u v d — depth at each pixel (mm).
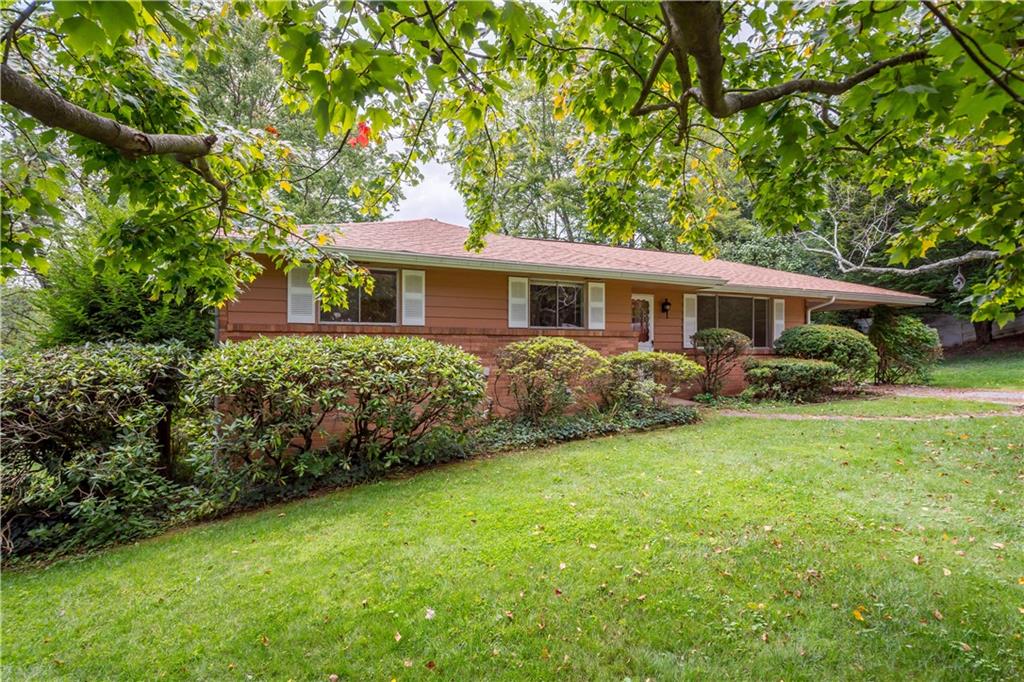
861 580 2869
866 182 3508
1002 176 2219
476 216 4195
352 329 6918
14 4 2158
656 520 3750
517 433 6754
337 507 4359
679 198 4391
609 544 3389
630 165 3820
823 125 2406
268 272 6609
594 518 3816
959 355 17000
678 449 5879
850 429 6629
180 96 2785
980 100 1548
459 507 4199
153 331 6750
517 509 4082
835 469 4867
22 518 4062
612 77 2889
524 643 2408
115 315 6785
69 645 2514
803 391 9594
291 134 13578
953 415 7477
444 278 7855
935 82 1673
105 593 3051
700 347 10609
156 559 3504
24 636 2604
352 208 14656
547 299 8766
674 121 3305
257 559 3393
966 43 1498
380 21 1537
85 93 2523
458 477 5141
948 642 2336
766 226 3727
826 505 3963
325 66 1516
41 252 2727
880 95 1938
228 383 4617
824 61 2531
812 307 12602
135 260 2902
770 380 9719
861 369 10336
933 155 2873
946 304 16781
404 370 5422
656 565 3094
